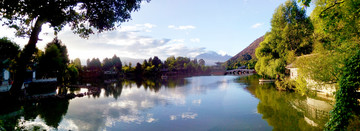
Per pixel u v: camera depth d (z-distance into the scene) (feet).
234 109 66.49
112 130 49.16
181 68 562.25
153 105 79.51
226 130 46.14
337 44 41.78
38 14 22.26
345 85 23.16
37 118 60.75
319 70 45.68
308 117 48.24
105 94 118.62
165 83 210.59
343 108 23.35
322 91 66.44
